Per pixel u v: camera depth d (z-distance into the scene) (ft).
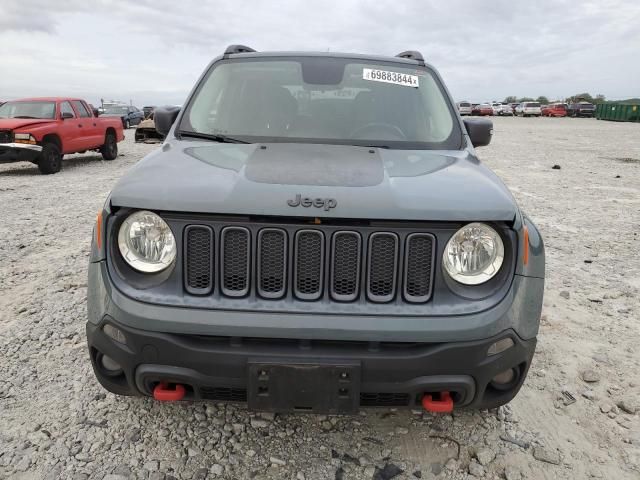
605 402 9.90
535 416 9.42
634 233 22.81
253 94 10.82
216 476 7.77
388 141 9.87
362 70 11.39
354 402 6.78
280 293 6.83
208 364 6.77
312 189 6.89
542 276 7.39
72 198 29.60
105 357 7.54
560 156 56.65
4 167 47.62
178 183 7.14
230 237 6.82
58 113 43.16
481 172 8.23
